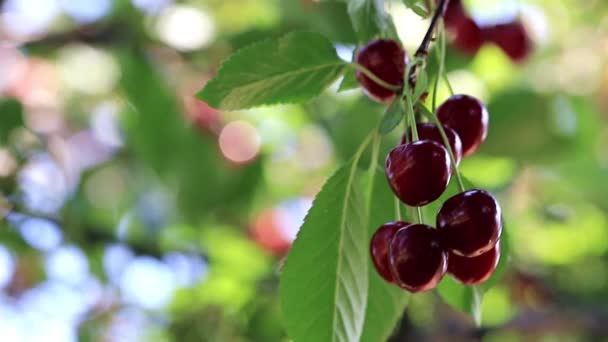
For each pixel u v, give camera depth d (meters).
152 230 1.30
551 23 1.48
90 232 1.28
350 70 0.85
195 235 1.32
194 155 1.32
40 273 1.37
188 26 1.33
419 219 0.80
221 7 1.35
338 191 0.82
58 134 1.47
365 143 0.82
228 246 1.31
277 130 1.44
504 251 0.83
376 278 0.85
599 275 1.50
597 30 1.55
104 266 1.31
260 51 0.82
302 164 1.48
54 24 1.41
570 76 1.53
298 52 0.83
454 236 0.78
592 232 1.52
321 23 1.09
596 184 1.44
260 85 0.83
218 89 0.83
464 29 1.00
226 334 1.26
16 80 1.52
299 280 0.82
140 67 1.28
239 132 1.35
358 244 0.82
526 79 1.32
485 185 1.34
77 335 1.38
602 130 1.54
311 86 0.84
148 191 1.33
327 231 0.82
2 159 1.26
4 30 1.43
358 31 0.85
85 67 1.52
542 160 1.27
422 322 1.25
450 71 1.09
